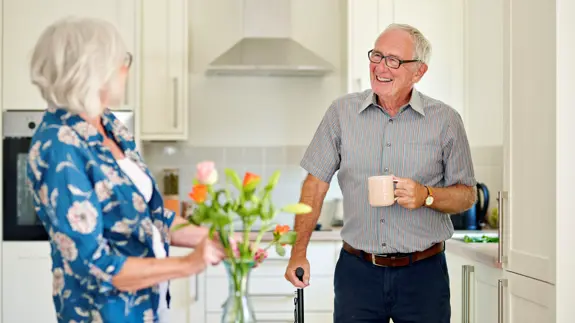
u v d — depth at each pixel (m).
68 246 1.63
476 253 2.95
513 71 2.53
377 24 4.09
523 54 2.45
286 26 4.26
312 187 2.68
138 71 3.81
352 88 4.08
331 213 4.40
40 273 3.61
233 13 4.43
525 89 2.44
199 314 3.79
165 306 1.91
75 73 1.64
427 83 4.11
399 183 2.34
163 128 4.04
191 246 1.99
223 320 1.52
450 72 4.11
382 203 2.30
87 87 1.65
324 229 4.08
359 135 2.61
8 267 3.61
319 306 3.81
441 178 2.63
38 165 1.65
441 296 2.56
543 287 2.33
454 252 3.30
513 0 2.52
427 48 2.60
